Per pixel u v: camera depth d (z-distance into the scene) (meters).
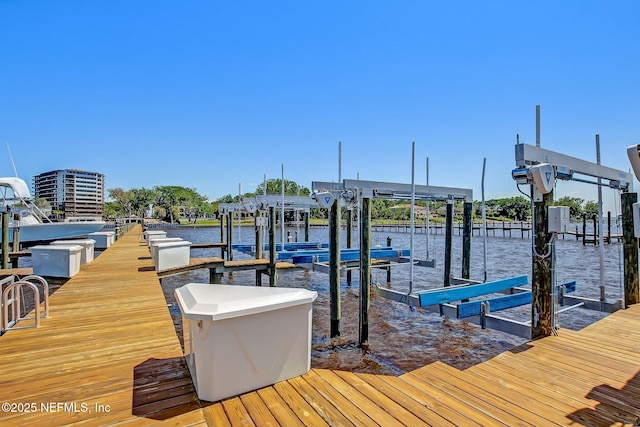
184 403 2.29
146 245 14.05
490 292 5.91
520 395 2.61
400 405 2.36
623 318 4.65
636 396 2.63
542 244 4.02
